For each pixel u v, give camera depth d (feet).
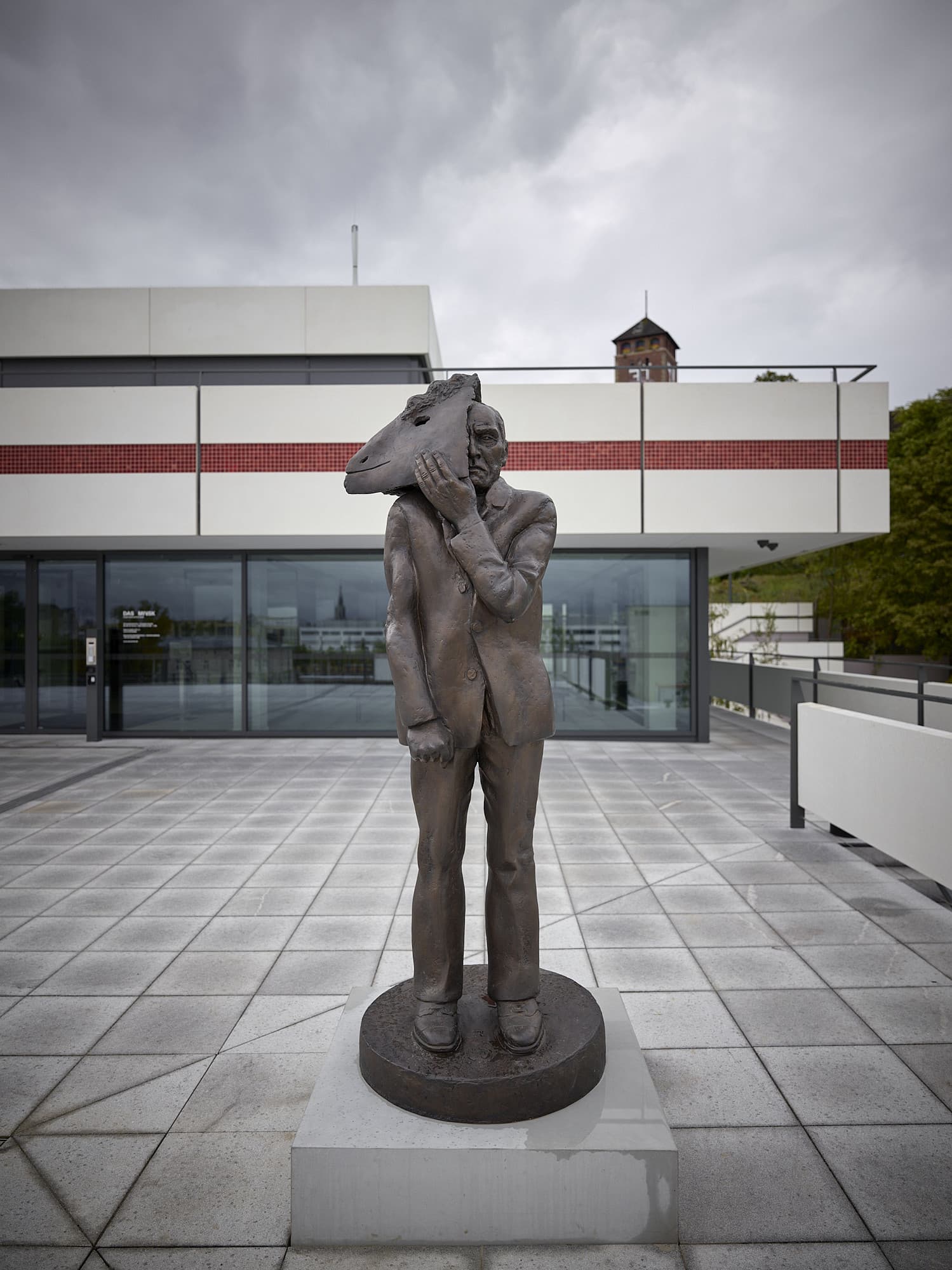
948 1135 9.21
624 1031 9.69
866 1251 7.48
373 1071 8.39
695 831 23.41
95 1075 10.53
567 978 10.21
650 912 16.56
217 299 41.93
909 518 93.20
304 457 38.34
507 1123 7.84
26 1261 7.38
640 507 38.01
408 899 17.52
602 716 43.68
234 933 15.51
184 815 25.68
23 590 45.93
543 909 16.75
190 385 41.45
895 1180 8.43
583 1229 7.58
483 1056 8.23
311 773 33.45
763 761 36.58
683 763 36.22
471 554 7.77
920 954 14.37
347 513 38.32
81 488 38.47
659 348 233.14
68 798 28.43
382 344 41.75
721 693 63.05
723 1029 11.68
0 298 41.88
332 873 19.36
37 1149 8.99
